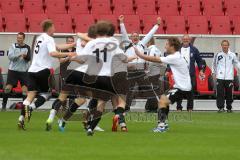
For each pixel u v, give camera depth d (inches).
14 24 2225.6
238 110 1927.9
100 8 2351.1
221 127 1226.0
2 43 1940.2
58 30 2215.8
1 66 1934.1
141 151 776.9
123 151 773.3
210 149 811.4
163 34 2158.0
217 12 2381.9
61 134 997.8
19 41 1686.8
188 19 2284.7
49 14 2266.2
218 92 1791.3
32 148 792.9
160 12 2364.7
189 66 1660.9
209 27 2287.2
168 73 1270.9
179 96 1115.3
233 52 1963.6
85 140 903.7
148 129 1151.0
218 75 1788.9
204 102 1923.0
